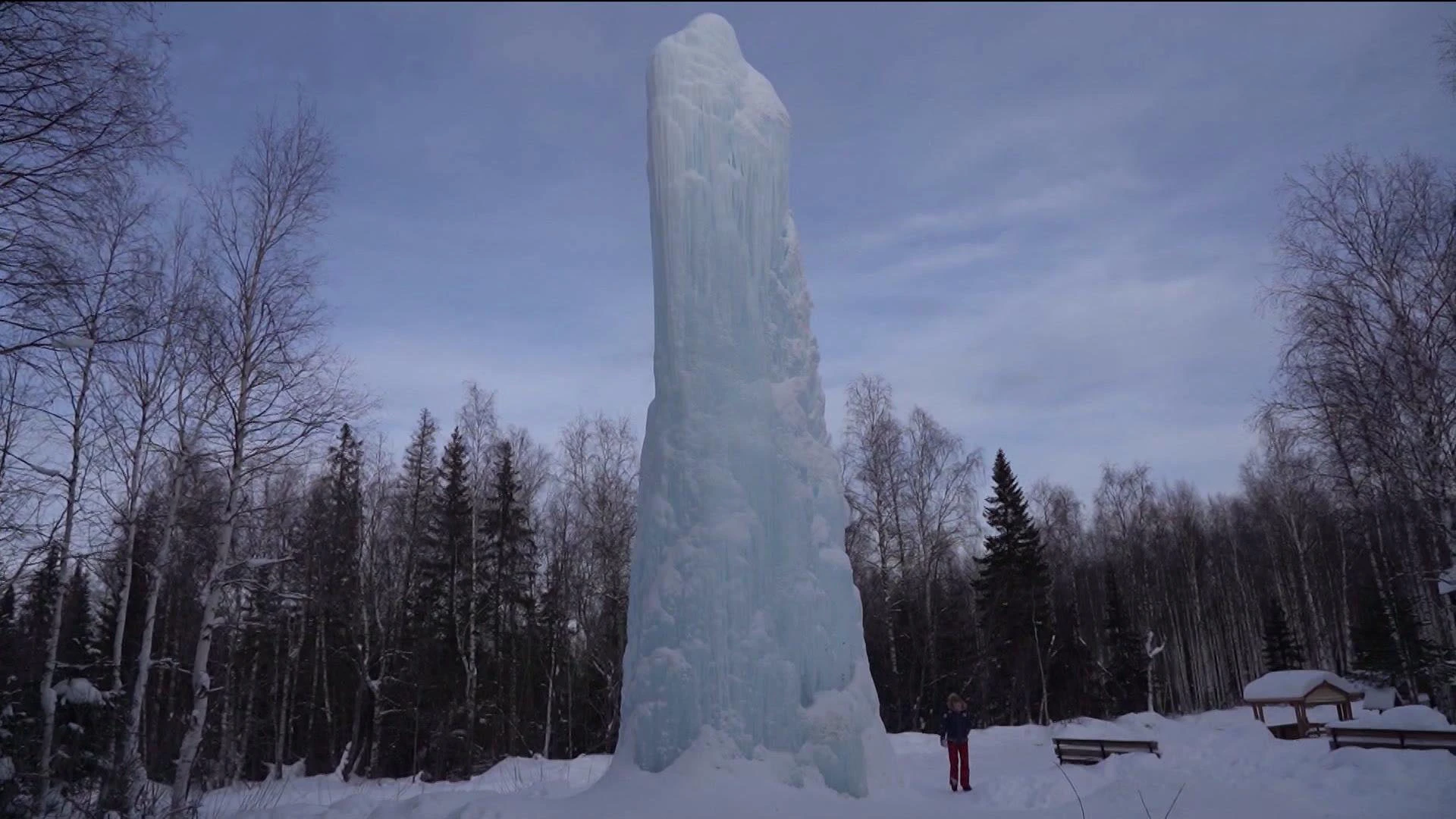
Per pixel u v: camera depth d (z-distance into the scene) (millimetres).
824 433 12609
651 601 10992
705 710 10531
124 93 7211
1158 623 43781
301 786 21812
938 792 11836
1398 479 16531
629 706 10945
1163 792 10555
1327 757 12297
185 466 15102
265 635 27000
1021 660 33625
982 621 34531
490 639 29703
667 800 9281
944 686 32969
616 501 30781
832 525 12039
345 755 24719
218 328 14328
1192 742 15297
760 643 10797
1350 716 19781
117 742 15016
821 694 11047
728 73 12609
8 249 7480
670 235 11945
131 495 15648
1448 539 15758
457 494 29906
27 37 6672
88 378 14672
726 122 12438
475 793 10312
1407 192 16188
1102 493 47406
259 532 20953
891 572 31859
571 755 29562
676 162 12047
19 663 16125
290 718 28156
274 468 15195
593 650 29922
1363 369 16500
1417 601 22797
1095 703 36469
